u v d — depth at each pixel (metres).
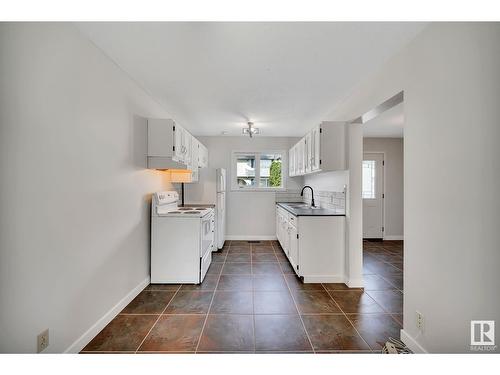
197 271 2.96
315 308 2.36
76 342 1.69
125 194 2.39
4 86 1.21
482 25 1.19
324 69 2.24
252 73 2.34
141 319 2.16
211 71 2.31
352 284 2.86
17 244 1.28
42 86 1.41
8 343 1.25
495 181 1.12
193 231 2.97
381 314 2.26
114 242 2.19
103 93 2.00
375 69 2.22
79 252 1.72
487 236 1.16
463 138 1.29
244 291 2.75
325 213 3.11
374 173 5.34
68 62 1.60
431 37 1.53
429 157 1.53
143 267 2.82
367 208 5.36
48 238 1.45
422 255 1.59
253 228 5.34
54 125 1.49
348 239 2.90
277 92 2.80
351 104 2.79
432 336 1.51
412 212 1.69
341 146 2.95
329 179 3.60
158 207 3.00
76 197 1.68
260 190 5.33
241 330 1.99
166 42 1.85
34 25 1.36
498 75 1.11
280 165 5.43
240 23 1.63
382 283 2.99
